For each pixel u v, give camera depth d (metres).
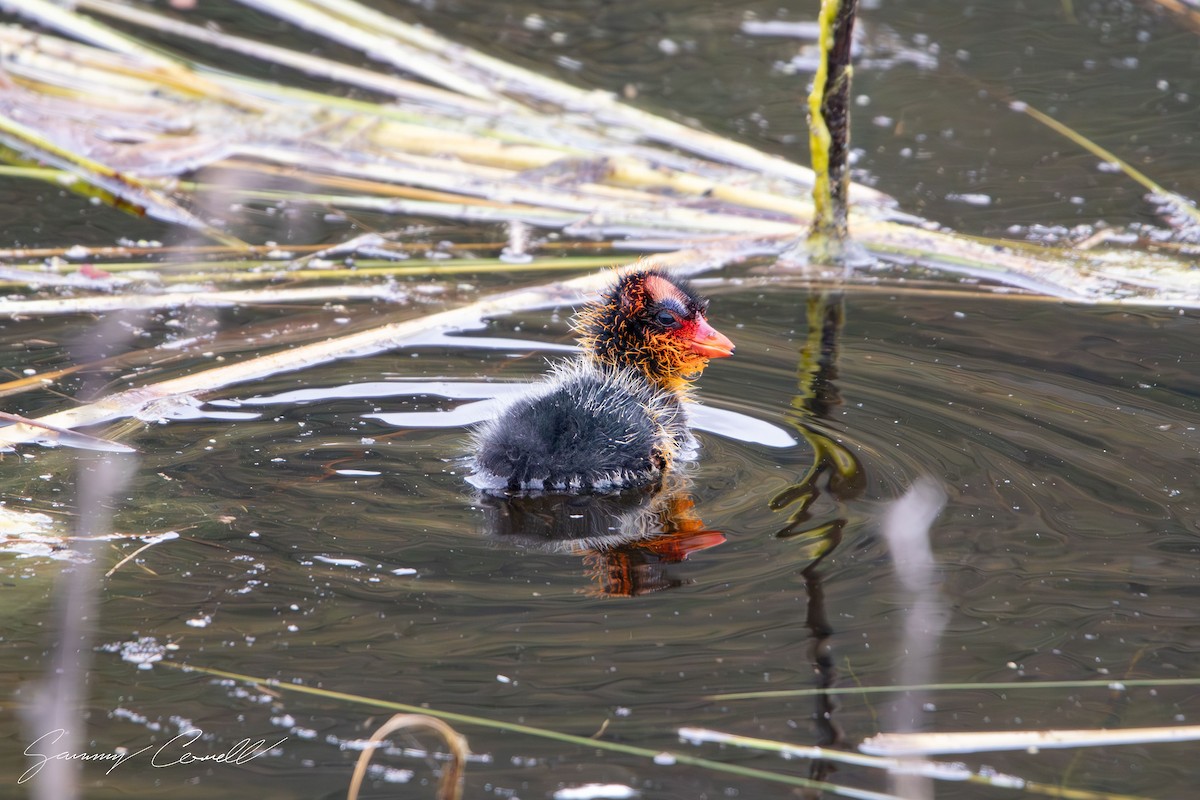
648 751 6.75
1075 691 7.33
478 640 7.65
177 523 8.84
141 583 8.12
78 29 18.42
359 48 19.92
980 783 6.66
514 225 15.48
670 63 20.30
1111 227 15.32
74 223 14.99
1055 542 8.86
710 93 19.30
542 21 21.67
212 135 16.69
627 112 17.91
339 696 7.13
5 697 7.01
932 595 8.17
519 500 9.51
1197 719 7.11
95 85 17.41
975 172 16.94
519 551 8.75
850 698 7.18
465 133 17.20
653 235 15.39
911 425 10.60
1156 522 9.12
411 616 7.89
